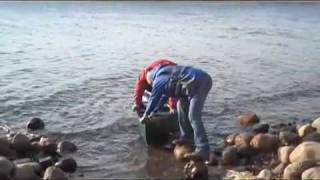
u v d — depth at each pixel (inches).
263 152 413.4
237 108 563.2
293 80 718.5
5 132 469.7
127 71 772.0
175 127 434.0
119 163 402.6
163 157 412.5
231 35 1261.1
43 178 358.0
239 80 713.0
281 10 2081.7
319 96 628.7
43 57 909.2
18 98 592.4
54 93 616.4
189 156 396.2
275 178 360.2
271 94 631.2
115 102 580.4
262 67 821.2
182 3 2447.1
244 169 384.5
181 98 407.2
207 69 799.7
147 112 413.7
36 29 1374.3
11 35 1230.3
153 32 1326.3
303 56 939.3
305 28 1419.8
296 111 557.3
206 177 368.2
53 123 501.0
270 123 506.9
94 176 377.4
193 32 1326.3
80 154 419.8
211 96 610.5
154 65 416.8
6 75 730.8
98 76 728.3
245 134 430.9
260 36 1242.0
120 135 467.2
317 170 349.4
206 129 482.3
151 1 2519.7
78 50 1005.2
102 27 1446.9
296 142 422.6
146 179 373.4
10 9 2058.3
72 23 1558.8
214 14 1918.1
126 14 1907.0
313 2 2468.0
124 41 1147.3
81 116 524.4
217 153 411.2
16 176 354.6
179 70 396.5
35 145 411.8
